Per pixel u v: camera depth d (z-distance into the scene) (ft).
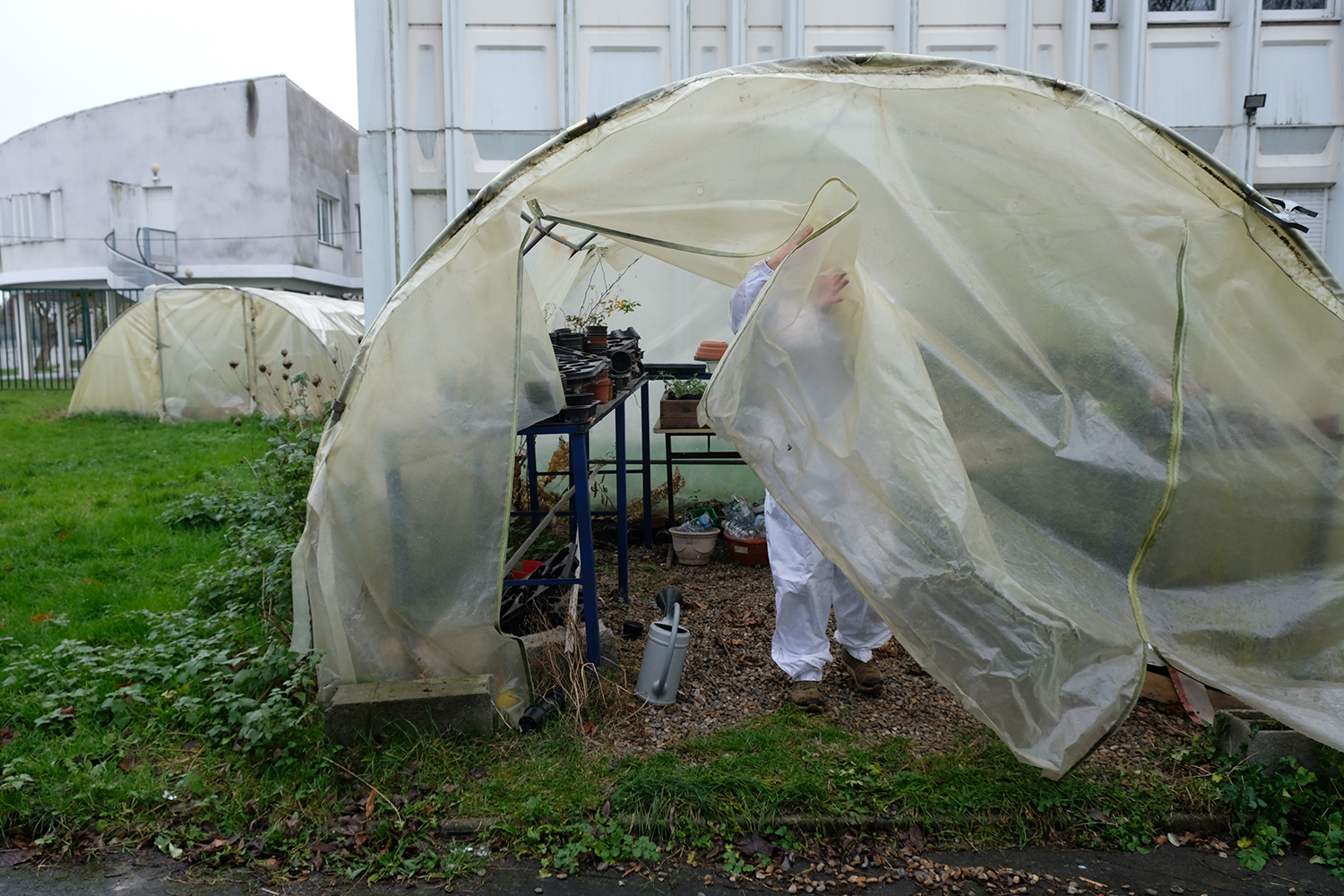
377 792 8.67
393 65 18.01
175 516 19.01
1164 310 9.35
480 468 9.87
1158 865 7.80
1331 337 9.25
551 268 15.90
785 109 9.18
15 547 17.04
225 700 9.65
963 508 8.79
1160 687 10.50
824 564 10.30
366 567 9.95
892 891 7.54
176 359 36.81
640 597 14.85
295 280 70.03
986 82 8.70
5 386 55.26
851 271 9.29
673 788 8.45
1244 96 17.44
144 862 8.06
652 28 18.12
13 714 10.08
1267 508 9.41
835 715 10.36
